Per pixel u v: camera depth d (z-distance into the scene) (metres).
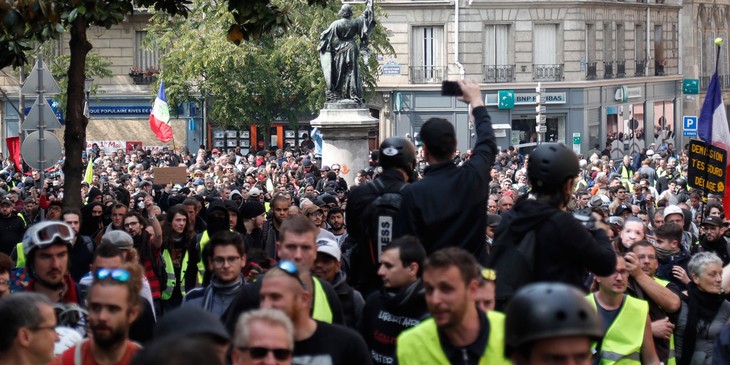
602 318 9.91
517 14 61.12
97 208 17.25
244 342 6.25
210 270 11.43
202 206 20.73
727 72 81.88
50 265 9.64
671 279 13.57
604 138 64.81
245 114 54.81
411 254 8.52
